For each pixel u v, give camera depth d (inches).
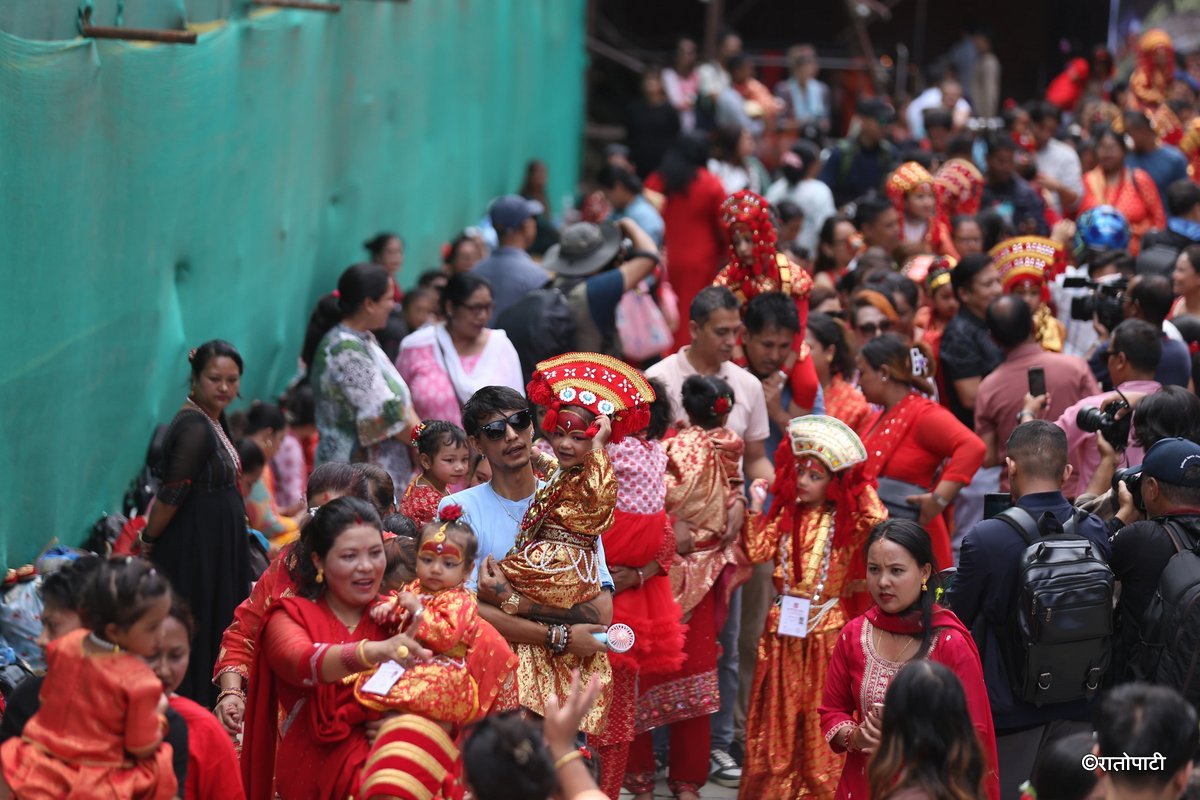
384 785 154.6
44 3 247.6
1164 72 716.0
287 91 365.4
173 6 303.3
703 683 248.2
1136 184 523.8
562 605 198.7
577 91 810.8
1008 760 205.6
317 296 398.9
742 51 939.3
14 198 234.8
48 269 246.8
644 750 247.3
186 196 305.0
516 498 206.8
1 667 222.2
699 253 457.7
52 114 246.1
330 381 299.3
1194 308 334.6
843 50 960.9
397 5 462.0
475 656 169.5
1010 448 213.5
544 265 403.5
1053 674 197.2
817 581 238.4
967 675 186.5
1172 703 137.3
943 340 335.3
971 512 307.3
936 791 146.9
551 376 197.0
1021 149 570.3
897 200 444.5
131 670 138.2
